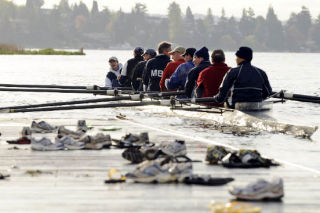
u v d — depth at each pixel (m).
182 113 47.59
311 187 22.16
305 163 27.23
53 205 19.34
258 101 42.44
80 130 36.62
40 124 36.94
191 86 45.97
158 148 27.31
